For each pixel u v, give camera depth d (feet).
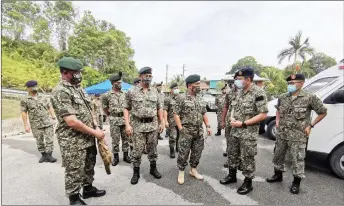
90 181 9.22
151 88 11.28
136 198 9.27
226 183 10.73
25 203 8.79
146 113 10.63
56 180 10.98
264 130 20.58
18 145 17.95
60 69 7.84
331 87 12.19
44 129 13.58
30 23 72.74
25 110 13.38
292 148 9.87
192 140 10.95
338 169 11.39
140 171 12.35
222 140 20.25
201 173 12.16
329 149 11.48
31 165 13.05
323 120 11.69
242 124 9.36
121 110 13.41
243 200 9.18
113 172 12.15
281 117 10.49
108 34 82.79
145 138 10.97
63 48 80.64
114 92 13.71
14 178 11.16
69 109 7.47
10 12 66.74
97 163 13.58
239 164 10.62
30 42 73.41
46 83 55.88
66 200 9.07
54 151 16.08
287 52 83.92
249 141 9.34
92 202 8.90
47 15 76.74
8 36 69.10
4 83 49.78
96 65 79.97
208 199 9.25
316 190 10.11
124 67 89.20
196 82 10.45
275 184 10.74
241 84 9.48
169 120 15.15
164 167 13.07
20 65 58.34
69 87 7.84
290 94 10.34
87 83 68.85
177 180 11.14
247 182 9.75
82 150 8.19
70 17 80.07
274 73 82.43
